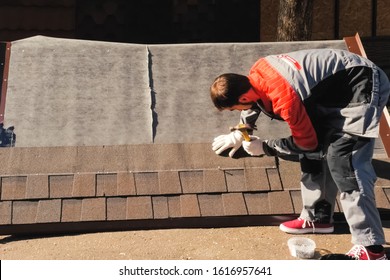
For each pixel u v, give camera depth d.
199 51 5.93
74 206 4.78
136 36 9.06
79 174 4.93
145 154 5.09
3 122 5.23
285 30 7.25
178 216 4.80
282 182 5.00
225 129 5.40
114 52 5.88
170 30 9.09
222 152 5.12
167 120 5.42
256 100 4.12
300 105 3.97
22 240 4.68
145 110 5.46
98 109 5.43
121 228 4.80
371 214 4.09
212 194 4.91
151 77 5.71
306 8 7.21
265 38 9.16
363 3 9.30
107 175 4.94
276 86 3.98
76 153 5.06
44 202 4.79
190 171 5.00
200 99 5.58
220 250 4.45
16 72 5.61
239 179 4.98
